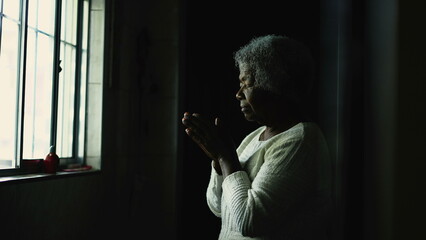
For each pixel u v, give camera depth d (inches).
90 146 87.0
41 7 72.8
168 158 103.0
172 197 102.3
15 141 63.6
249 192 30.5
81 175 76.9
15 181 54.9
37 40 71.7
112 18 91.1
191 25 99.5
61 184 70.0
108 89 90.2
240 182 31.7
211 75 98.4
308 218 29.6
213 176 39.2
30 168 67.2
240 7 97.4
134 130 103.5
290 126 34.4
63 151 82.5
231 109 97.4
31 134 70.3
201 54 98.9
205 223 98.9
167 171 102.9
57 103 77.5
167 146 103.1
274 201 29.3
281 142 31.7
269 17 95.2
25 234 58.6
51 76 76.5
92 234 83.4
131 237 101.6
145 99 104.0
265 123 35.2
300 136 31.2
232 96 97.7
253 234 29.8
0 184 51.7
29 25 68.9
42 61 73.4
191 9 99.4
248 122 96.7
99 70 87.5
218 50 98.3
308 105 33.8
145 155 103.7
